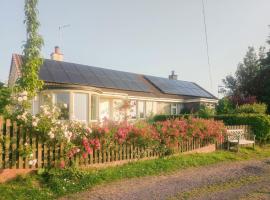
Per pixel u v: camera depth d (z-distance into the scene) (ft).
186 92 113.29
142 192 25.59
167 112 105.29
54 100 59.67
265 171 35.53
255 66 120.47
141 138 35.88
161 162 36.04
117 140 33.96
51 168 27.99
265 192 25.88
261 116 57.57
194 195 24.82
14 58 78.18
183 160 38.27
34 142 27.40
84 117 63.77
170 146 39.42
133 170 32.19
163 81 116.88
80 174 28.17
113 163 33.50
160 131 38.81
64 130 28.60
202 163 38.93
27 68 33.76
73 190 25.63
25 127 26.99
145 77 114.62
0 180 24.91
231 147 50.57
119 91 87.04
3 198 22.49
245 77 122.11
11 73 81.15
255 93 102.12
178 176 31.86
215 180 30.27
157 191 25.96
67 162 29.09
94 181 27.86
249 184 28.86
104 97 83.10
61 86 60.18
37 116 28.17
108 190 26.07
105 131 32.40
